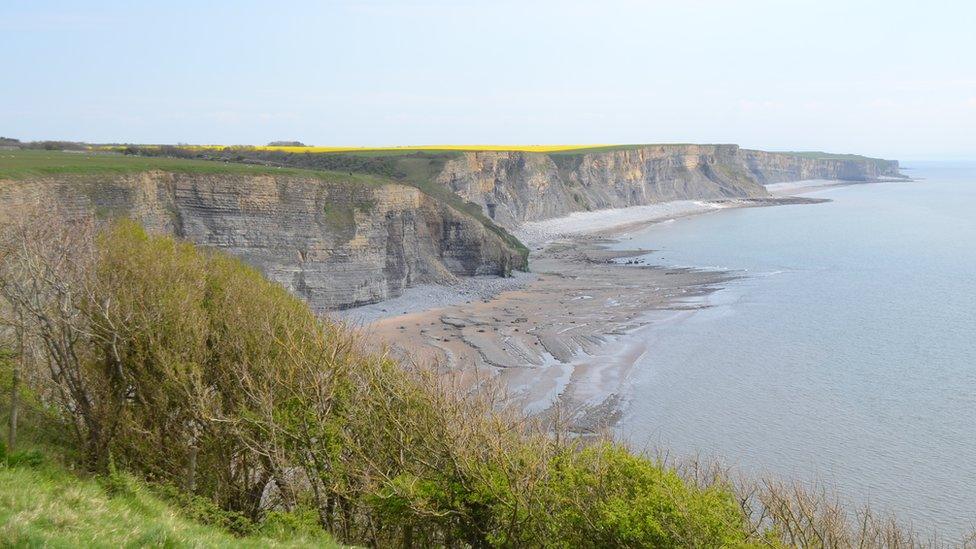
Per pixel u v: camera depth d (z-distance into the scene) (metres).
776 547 19.97
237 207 77.38
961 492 37.88
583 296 90.94
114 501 17.09
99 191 65.12
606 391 53.59
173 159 93.12
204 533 16.77
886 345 66.50
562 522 20.55
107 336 24.47
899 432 45.81
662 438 44.78
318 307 81.00
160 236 37.00
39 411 24.25
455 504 21.97
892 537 26.80
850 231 162.75
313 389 24.14
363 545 23.25
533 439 23.98
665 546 19.23
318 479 24.14
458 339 68.50
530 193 172.50
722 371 58.59
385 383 25.59
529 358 62.22
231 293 30.27
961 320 76.44
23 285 24.91
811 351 64.44
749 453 42.62
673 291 93.62
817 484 38.38
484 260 103.81
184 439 24.47
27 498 15.02
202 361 25.38
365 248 85.94
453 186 141.00
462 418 23.50
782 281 100.56
